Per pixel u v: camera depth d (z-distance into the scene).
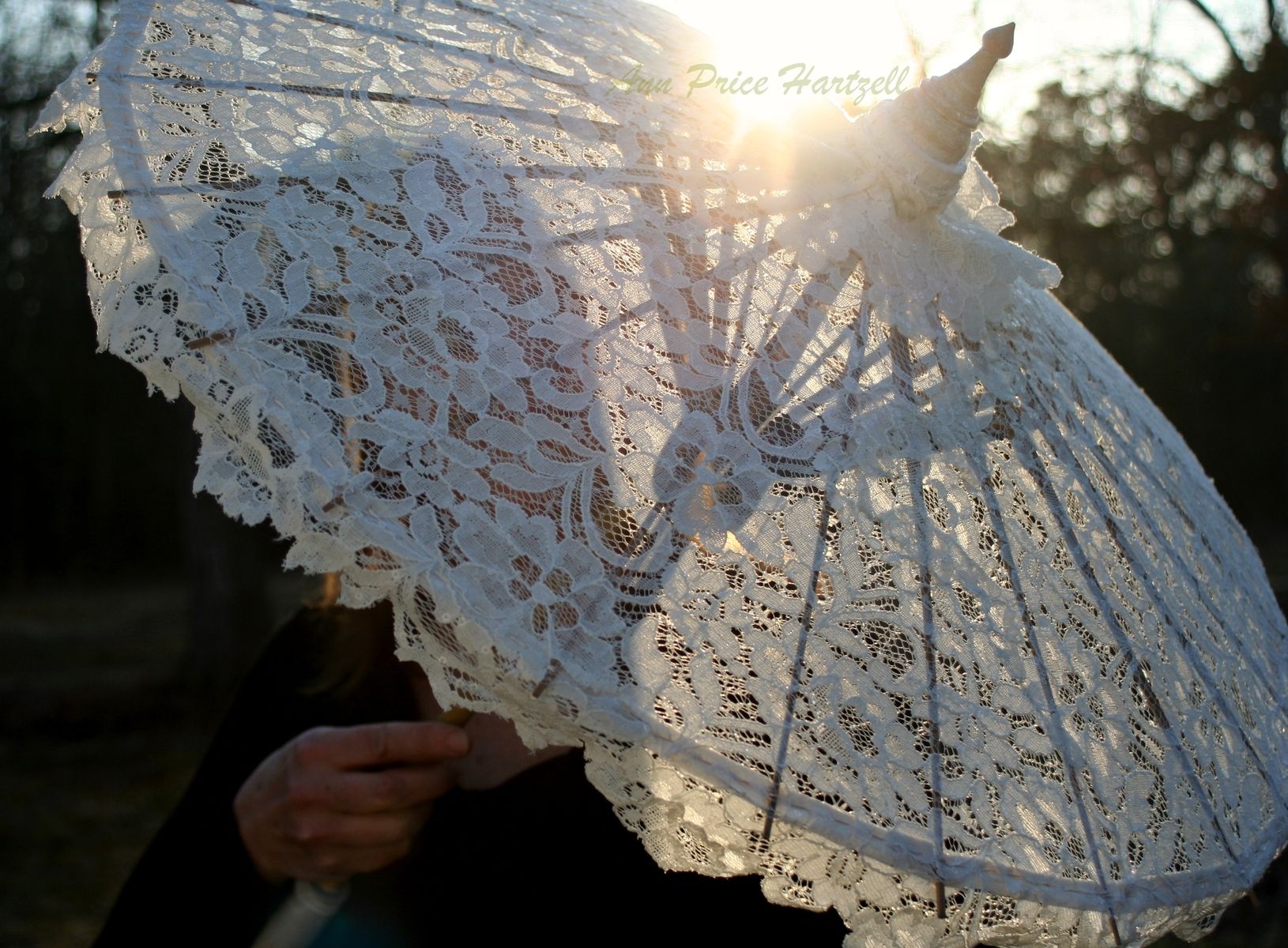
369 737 0.70
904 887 0.61
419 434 0.59
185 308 0.59
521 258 0.64
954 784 0.62
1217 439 11.42
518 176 0.67
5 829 3.83
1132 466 0.80
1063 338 0.85
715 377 0.64
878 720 0.62
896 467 0.67
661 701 0.58
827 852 0.60
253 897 0.78
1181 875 0.67
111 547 11.62
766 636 0.61
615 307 0.64
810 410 0.66
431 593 0.56
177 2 0.67
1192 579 0.78
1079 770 0.66
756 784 0.58
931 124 0.70
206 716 5.36
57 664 7.00
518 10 0.75
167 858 0.82
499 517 0.59
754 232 0.69
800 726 0.60
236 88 0.66
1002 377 0.74
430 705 0.85
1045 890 0.63
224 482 0.57
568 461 0.60
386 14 0.71
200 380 0.58
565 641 0.58
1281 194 2.80
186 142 0.63
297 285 0.61
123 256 0.61
